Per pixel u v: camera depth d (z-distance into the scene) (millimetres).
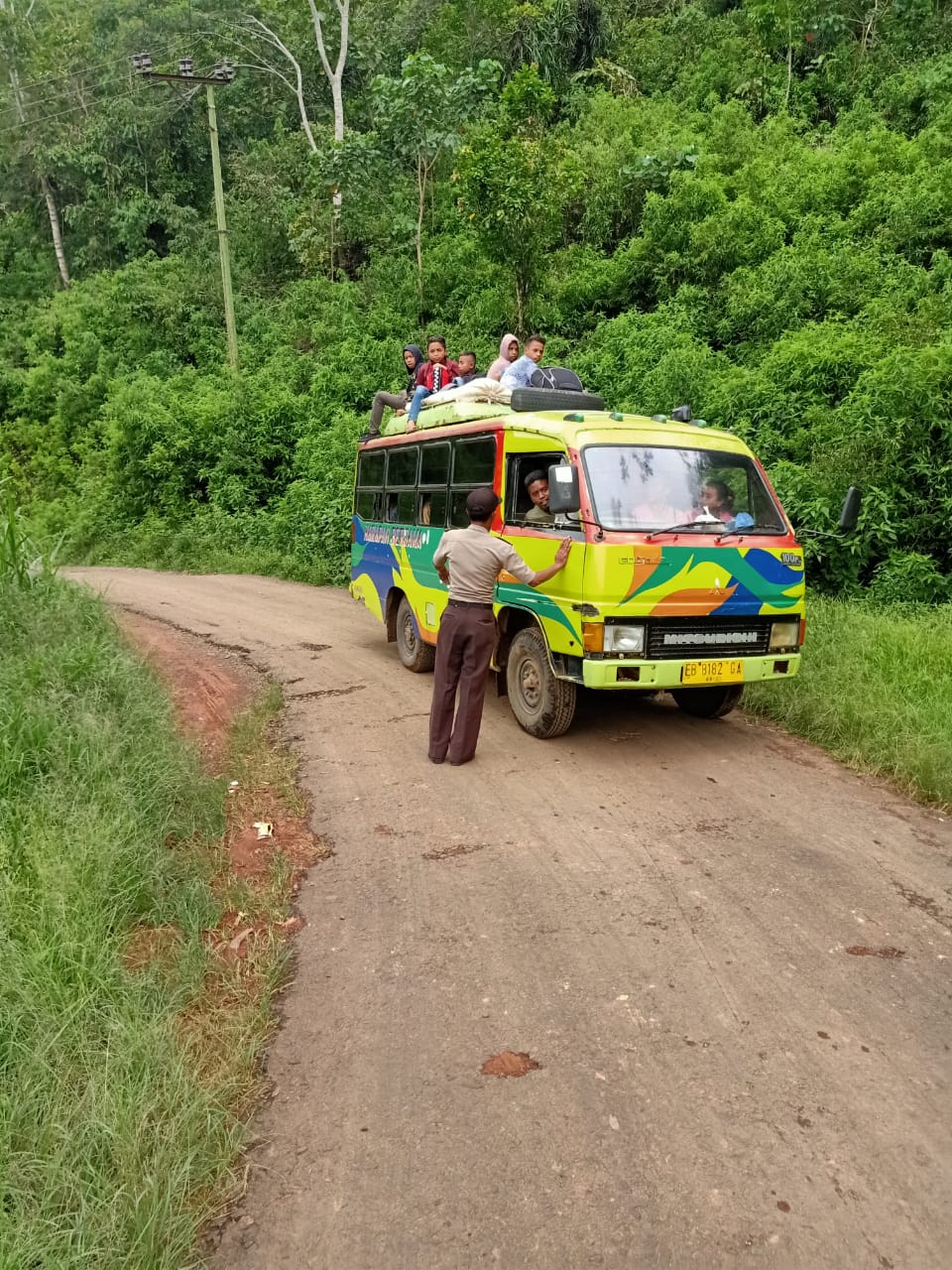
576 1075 3152
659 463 6438
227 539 20734
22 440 31062
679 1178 2680
